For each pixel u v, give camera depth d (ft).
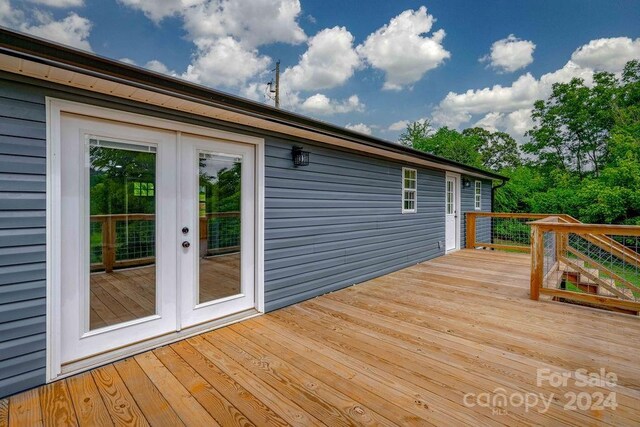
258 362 8.25
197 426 5.91
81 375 7.61
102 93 7.95
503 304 12.93
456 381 7.30
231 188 11.08
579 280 17.02
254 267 11.84
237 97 9.14
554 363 8.09
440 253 25.39
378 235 18.35
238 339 9.64
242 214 11.43
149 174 9.09
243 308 11.54
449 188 27.27
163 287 9.45
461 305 12.85
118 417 6.15
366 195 17.39
